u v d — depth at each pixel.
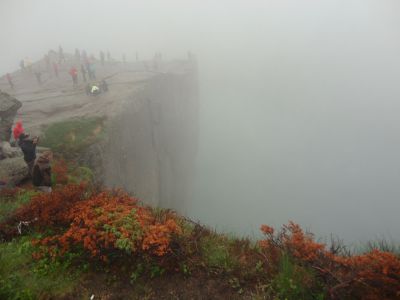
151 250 4.71
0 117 14.71
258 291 4.24
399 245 5.12
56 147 16.36
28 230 5.70
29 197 7.82
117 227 4.92
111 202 6.11
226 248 5.29
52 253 4.80
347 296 3.68
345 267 4.14
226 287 4.40
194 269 4.73
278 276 4.31
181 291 4.32
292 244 4.69
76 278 4.43
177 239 5.02
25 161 10.53
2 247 4.98
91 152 17.23
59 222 5.71
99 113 21.11
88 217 5.36
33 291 3.91
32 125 18.11
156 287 4.39
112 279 4.48
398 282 3.48
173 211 6.65
